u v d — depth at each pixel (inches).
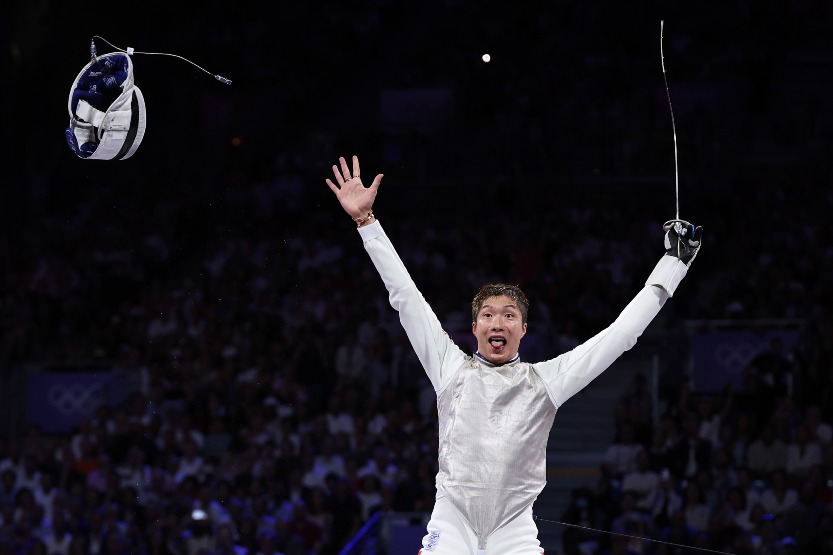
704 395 1670.8
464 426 502.9
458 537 492.4
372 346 1721.2
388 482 1441.9
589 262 1950.1
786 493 1380.4
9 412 1886.1
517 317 516.1
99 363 1841.8
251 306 1937.7
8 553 1512.1
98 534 1492.4
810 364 1571.1
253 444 1536.7
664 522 1371.8
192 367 1765.5
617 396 1721.2
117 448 1592.0
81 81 607.5
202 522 1450.5
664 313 1915.6
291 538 1386.6
